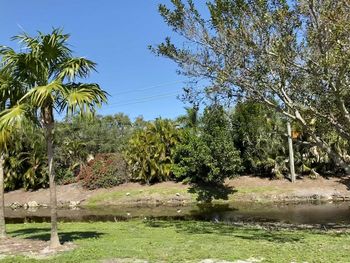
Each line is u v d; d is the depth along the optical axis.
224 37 13.26
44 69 11.36
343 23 11.29
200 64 14.22
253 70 13.09
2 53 11.13
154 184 38.69
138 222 18.64
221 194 34.09
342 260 9.00
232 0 12.73
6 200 41.38
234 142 37.62
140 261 9.27
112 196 36.97
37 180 42.88
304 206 27.36
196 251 10.17
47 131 11.33
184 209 29.64
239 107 16.38
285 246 10.83
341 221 19.66
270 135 35.75
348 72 12.69
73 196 38.81
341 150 25.77
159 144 38.72
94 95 11.05
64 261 9.41
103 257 9.69
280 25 12.47
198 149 34.69
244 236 13.17
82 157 44.66
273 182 35.44
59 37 11.16
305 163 36.06
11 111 10.69
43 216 29.05
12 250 11.20
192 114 37.34
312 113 14.77
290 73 13.29
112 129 56.12
